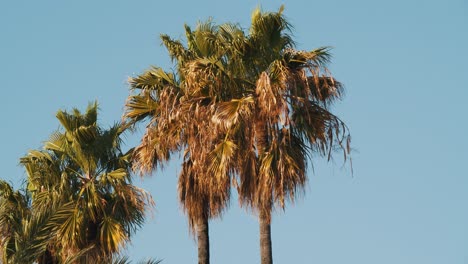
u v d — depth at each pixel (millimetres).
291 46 28703
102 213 30969
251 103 26953
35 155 32562
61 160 32750
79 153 32562
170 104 29141
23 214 29250
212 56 28422
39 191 31844
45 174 32000
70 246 30016
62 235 30078
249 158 26719
